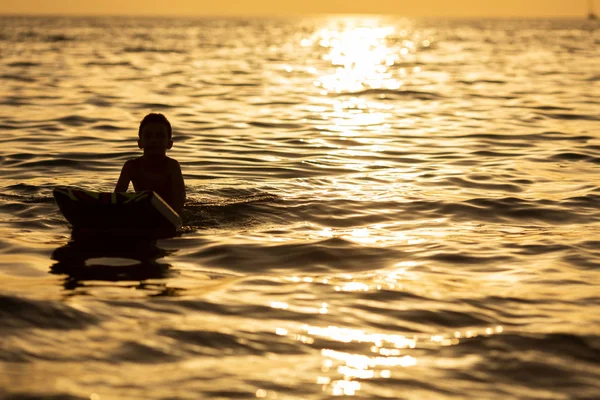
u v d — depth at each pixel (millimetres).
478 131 31469
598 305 10758
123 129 31062
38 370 8164
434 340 9398
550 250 13844
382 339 9414
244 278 11852
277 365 8555
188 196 17688
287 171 21969
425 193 18906
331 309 10461
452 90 51094
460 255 13453
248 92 48719
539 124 33750
